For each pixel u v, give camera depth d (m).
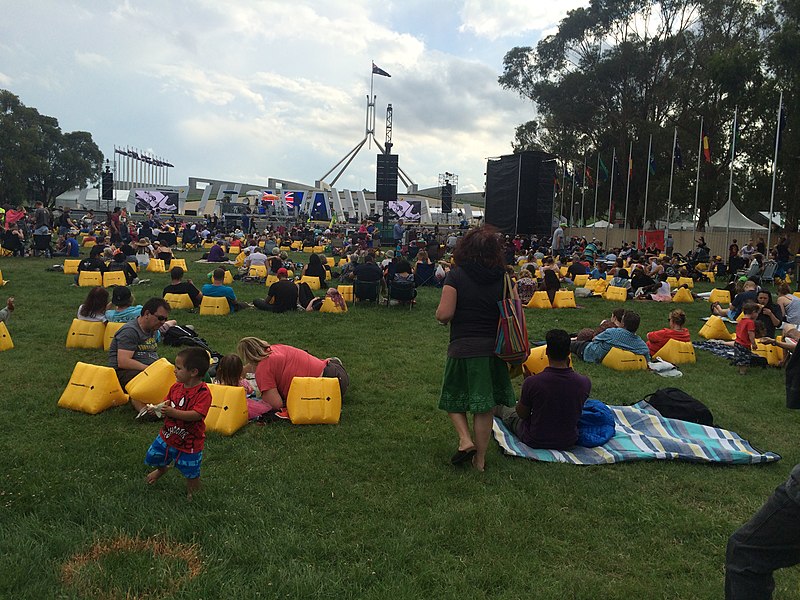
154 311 6.29
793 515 2.32
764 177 36.72
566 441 5.20
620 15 45.53
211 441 5.19
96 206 68.06
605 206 51.75
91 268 15.93
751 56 33.06
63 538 3.51
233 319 11.47
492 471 4.76
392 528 3.81
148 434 5.30
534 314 13.78
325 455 5.00
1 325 8.28
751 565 2.45
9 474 4.39
